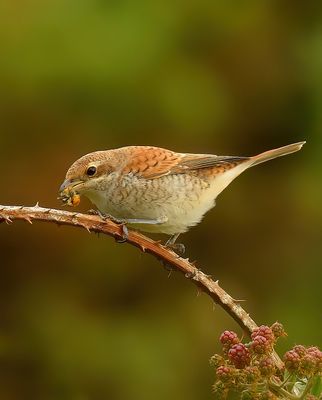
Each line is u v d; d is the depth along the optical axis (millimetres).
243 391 4195
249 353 4242
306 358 4160
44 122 11883
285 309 11664
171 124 11938
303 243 12164
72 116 11859
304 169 12430
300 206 12227
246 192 12438
